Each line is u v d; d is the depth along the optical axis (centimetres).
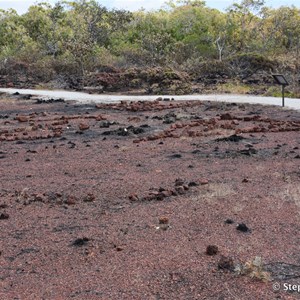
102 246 489
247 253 462
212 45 3819
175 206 606
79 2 4169
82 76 2767
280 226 528
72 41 3359
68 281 419
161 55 3347
